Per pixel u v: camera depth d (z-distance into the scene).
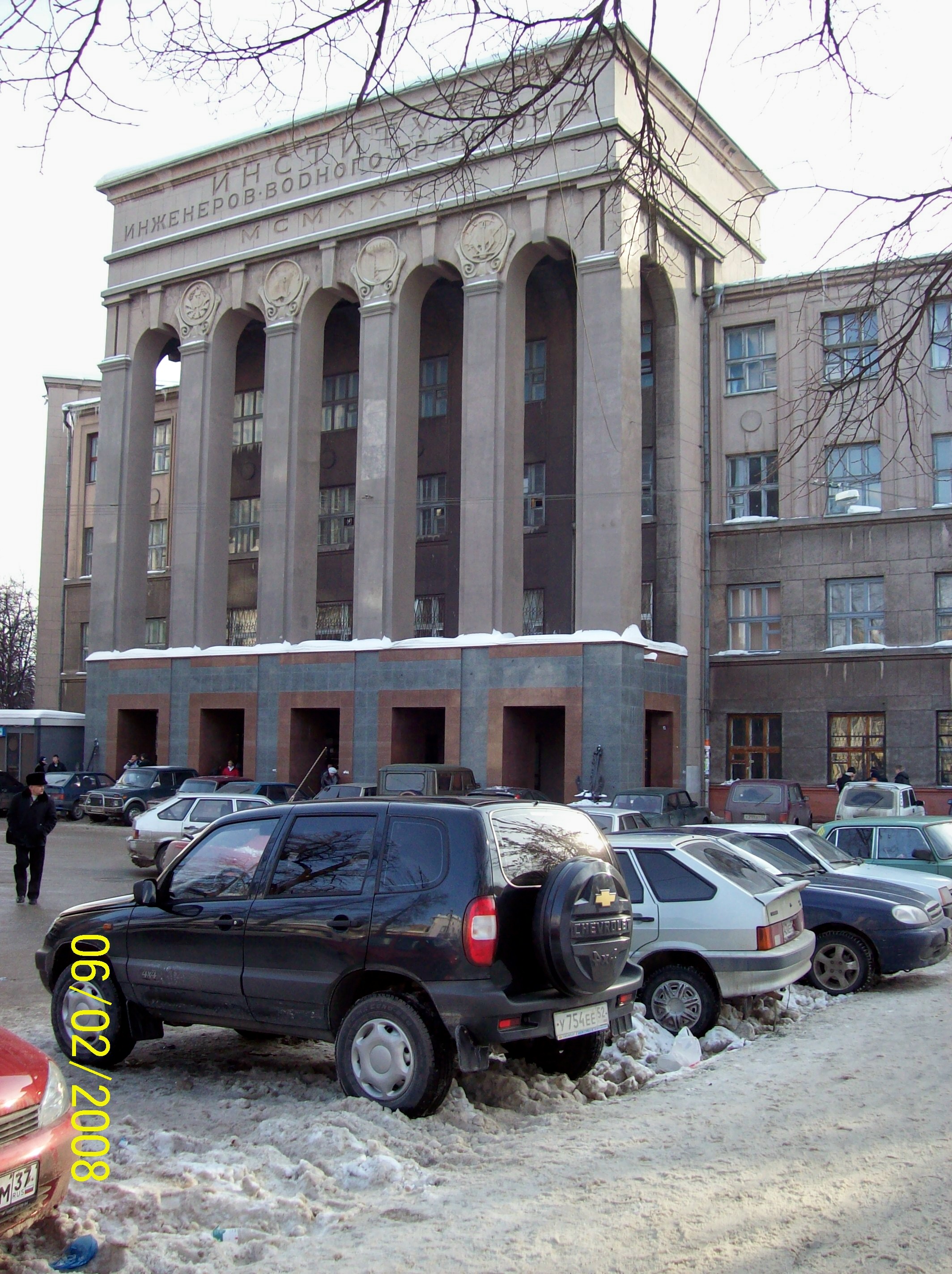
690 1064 8.34
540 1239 4.82
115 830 32.38
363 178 35.12
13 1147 4.60
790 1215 5.08
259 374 43.62
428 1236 4.87
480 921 6.66
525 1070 7.76
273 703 35.50
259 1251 4.73
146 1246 4.79
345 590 40.12
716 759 33.78
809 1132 6.39
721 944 9.16
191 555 38.34
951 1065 7.91
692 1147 6.13
